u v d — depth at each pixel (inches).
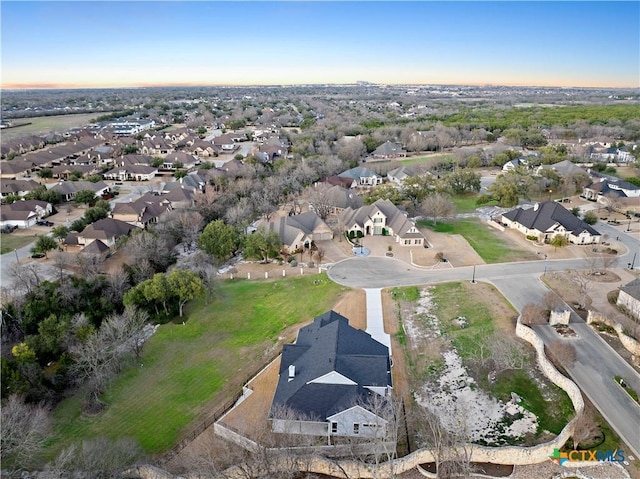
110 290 2972.4
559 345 2377.0
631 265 3427.7
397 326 2691.9
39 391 2117.4
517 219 4301.2
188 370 2386.8
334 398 1897.1
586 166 6466.5
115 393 2228.1
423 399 2073.1
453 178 5541.3
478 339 2514.8
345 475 1656.0
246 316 2906.0
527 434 1852.9
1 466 1708.9
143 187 6250.0
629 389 2075.5
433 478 1660.9
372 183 6171.3
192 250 4037.9
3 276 3444.9
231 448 1830.7
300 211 4992.6
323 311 2891.2
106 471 1662.2
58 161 7411.4
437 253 3718.0
